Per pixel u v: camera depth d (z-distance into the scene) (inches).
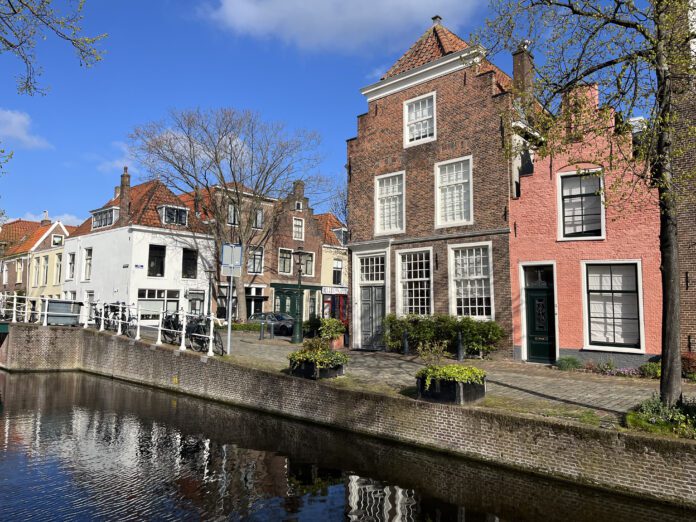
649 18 287.0
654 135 277.1
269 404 439.5
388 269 635.5
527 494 260.8
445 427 314.8
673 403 266.5
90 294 1103.6
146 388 588.1
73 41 321.4
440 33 647.1
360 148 685.9
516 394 354.0
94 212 1123.3
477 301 559.5
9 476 296.5
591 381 407.2
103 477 293.7
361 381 409.7
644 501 237.3
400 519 235.1
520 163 564.1
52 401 511.8
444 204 597.3
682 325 427.5
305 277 1272.1
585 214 492.7
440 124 602.5
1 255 1530.5
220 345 599.5
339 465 309.1
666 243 275.6
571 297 491.2
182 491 271.4
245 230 1063.6
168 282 1039.0
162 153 984.3
